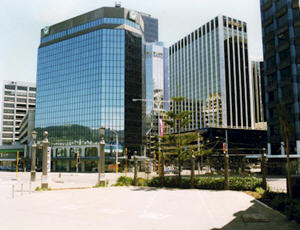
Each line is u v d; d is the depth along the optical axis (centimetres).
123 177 2978
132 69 9088
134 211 1409
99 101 8725
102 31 9031
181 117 2747
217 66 13288
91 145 8638
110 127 8606
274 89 5972
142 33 9888
